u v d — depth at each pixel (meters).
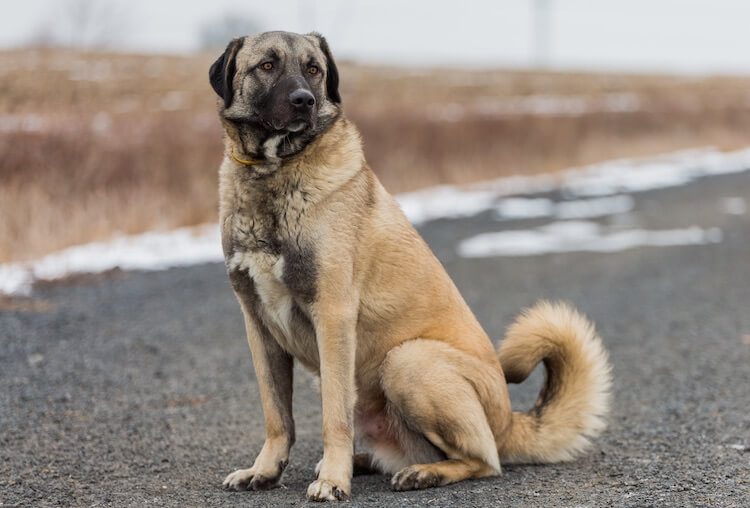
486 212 23.58
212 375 9.95
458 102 40.72
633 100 50.00
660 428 8.20
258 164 6.60
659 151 39.41
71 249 16.36
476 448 6.71
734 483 6.47
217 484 6.72
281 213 6.55
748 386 9.56
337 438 6.47
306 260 6.52
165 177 19.55
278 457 6.76
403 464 7.07
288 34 7.03
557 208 24.72
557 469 7.11
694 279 15.77
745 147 44.03
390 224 6.91
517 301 13.71
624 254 18.12
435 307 6.99
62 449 7.45
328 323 6.52
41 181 17.30
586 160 34.22
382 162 25.61
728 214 24.02
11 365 9.94
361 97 39.59
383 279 6.81
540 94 52.00
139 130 20.67
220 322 12.35
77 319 12.18
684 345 11.45
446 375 6.68
